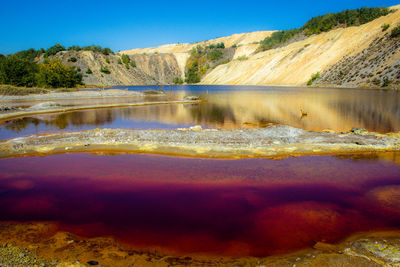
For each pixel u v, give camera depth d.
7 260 5.69
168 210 8.35
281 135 15.70
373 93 44.53
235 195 9.32
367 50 66.12
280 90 66.44
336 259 5.71
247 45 161.38
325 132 17.05
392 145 14.16
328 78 71.12
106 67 117.69
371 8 108.31
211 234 6.99
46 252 6.07
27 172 11.64
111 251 6.16
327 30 107.44
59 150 14.45
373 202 8.66
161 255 6.04
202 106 36.53
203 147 14.27
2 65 63.09
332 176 10.79
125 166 12.18
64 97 52.72
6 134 19.67
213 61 159.25
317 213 8.01
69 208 8.51
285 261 5.71
